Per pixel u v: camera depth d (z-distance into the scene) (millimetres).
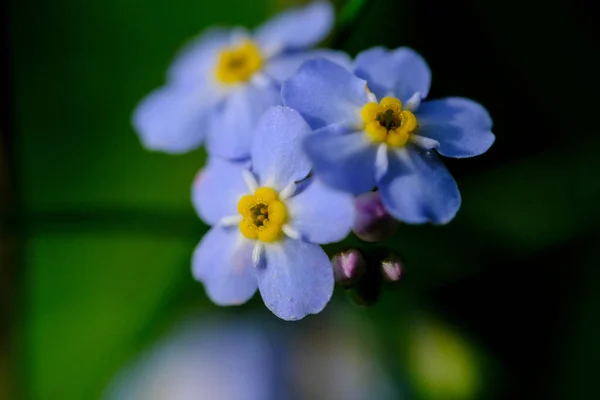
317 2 88
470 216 83
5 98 88
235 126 79
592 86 85
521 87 85
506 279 84
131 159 89
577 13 85
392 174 67
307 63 69
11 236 86
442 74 85
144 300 87
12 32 89
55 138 89
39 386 87
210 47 85
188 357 87
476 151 68
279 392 85
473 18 86
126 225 85
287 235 68
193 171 88
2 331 88
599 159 83
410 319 85
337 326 86
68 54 89
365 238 70
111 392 87
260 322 87
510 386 83
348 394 85
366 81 69
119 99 89
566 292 83
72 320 87
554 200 83
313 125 68
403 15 86
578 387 82
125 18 90
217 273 70
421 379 85
